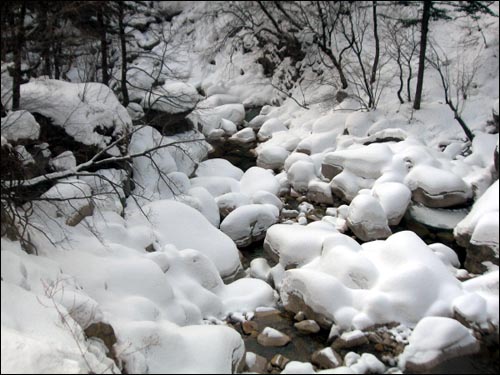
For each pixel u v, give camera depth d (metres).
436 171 14.14
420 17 21.47
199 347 8.68
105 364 7.77
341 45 22.64
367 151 15.38
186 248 12.05
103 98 14.59
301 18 23.48
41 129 13.08
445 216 13.79
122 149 13.98
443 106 18.22
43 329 7.73
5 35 11.18
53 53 13.29
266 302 10.98
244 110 22.97
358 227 12.98
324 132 18.91
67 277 9.23
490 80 18.86
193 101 18.25
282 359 9.23
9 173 10.30
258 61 25.41
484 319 9.41
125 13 19.27
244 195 14.77
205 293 10.70
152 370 8.29
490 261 11.20
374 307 9.77
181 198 13.83
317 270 10.99
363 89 19.33
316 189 15.53
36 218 10.59
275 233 12.31
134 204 13.48
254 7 25.22
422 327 9.24
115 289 9.70
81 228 11.05
